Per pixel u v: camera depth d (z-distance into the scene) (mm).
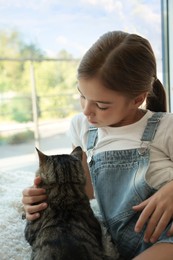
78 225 917
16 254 968
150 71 987
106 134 1056
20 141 3100
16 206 1222
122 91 917
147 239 852
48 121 3182
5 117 3256
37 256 853
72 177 1017
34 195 977
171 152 994
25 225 1084
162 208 851
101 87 895
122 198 979
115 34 1004
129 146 999
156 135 991
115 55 923
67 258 802
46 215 951
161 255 787
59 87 3203
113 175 1003
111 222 997
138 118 1036
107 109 924
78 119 1197
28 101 3229
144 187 936
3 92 3428
